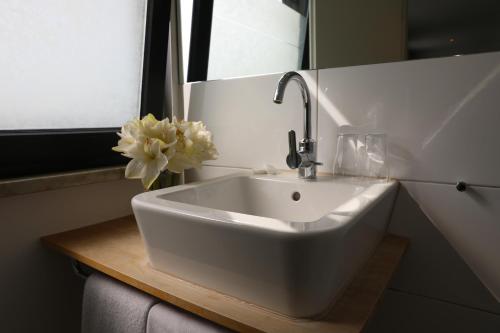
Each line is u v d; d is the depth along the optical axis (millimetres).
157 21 1134
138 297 635
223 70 1122
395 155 804
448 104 734
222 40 1114
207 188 815
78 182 909
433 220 770
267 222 475
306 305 461
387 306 839
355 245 555
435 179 760
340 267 500
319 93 904
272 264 460
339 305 501
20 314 839
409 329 818
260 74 1021
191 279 573
